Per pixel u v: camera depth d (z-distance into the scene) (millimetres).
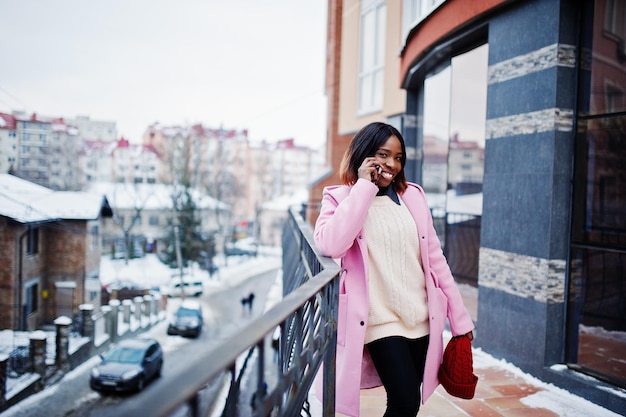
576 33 3951
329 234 1988
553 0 3961
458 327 2152
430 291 2115
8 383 14500
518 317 4180
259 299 38375
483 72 5594
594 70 3908
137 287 39125
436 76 6965
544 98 4016
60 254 24828
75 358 17797
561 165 3912
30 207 22172
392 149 2129
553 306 3877
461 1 5059
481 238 4750
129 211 60500
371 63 12102
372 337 2043
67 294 24797
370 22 12180
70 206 25281
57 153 48281
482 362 4324
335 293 1932
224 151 71562
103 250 59406
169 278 46531
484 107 5695
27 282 22406
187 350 21938
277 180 95812
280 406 1304
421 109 7691
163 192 61969
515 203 4289
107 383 14914
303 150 97750
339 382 2002
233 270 55656
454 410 3219
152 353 16797
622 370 3555
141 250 60812
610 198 3961
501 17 4562
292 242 6613
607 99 3881
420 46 6398
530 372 3986
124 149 76500
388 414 1943
